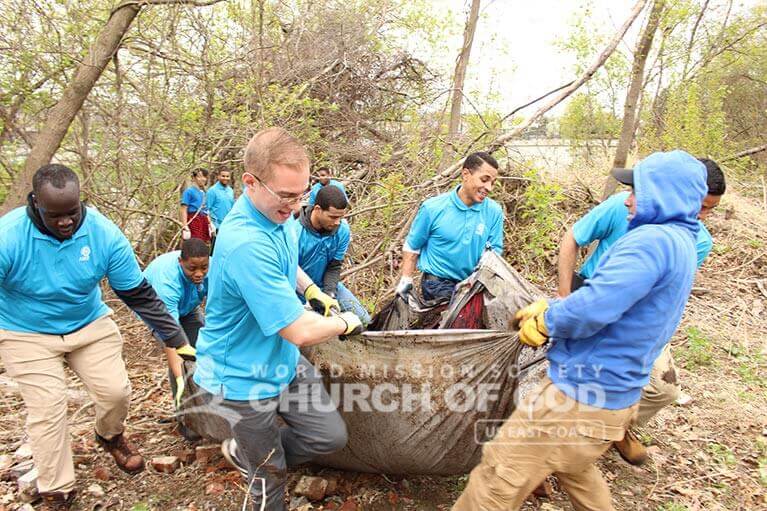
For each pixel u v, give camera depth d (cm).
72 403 400
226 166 762
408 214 556
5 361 280
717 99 976
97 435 313
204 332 252
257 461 257
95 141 649
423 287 405
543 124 797
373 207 566
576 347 221
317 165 735
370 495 301
